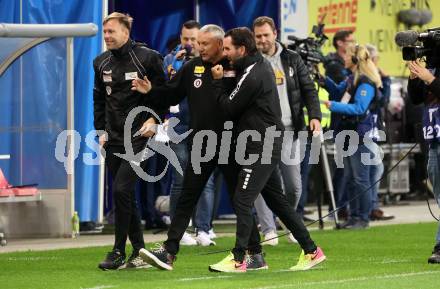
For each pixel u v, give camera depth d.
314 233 34.34
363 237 33.00
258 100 23.92
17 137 33.34
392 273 24.33
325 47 44.44
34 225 33.38
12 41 30.64
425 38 24.80
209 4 39.53
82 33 30.47
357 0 46.09
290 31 38.84
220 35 24.62
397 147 45.69
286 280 23.09
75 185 35.00
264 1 38.94
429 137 25.42
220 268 24.41
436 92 24.56
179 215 24.73
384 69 47.47
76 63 34.84
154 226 36.12
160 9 39.53
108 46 25.03
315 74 33.66
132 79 25.05
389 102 43.97
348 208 36.62
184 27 31.38
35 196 32.88
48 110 33.22
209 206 31.03
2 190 32.06
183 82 24.98
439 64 25.25
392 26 47.91
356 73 35.03
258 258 25.06
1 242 31.50
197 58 24.84
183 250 29.78
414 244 30.97
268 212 30.81
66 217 33.44
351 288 21.62
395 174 45.66
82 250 29.77
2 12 34.12
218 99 24.30
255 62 23.97
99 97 25.70
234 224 38.56
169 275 24.12
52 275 24.44
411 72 25.42
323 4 44.44
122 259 25.33
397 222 38.56
